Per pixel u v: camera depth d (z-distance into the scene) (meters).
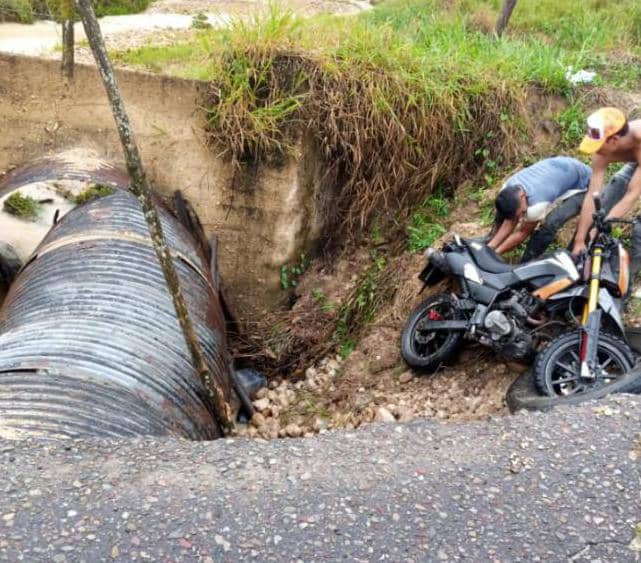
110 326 4.62
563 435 3.92
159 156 7.41
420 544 3.27
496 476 3.66
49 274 5.23
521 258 6.17
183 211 7.47
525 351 5.37
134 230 5.88
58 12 5.27
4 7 12.83
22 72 7.32
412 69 7.42
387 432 3.98
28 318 4.77
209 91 7.16
